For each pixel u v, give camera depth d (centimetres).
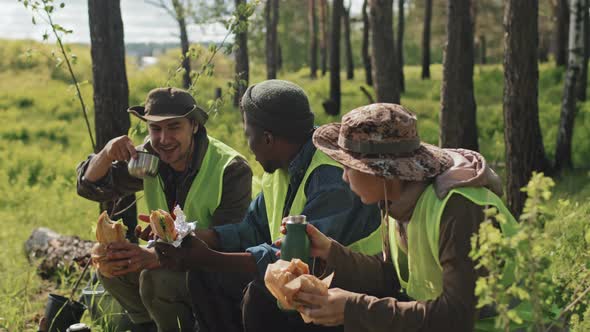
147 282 370
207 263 327
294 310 304
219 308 339
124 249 337
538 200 230
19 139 2020
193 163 415
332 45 2205
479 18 4738
